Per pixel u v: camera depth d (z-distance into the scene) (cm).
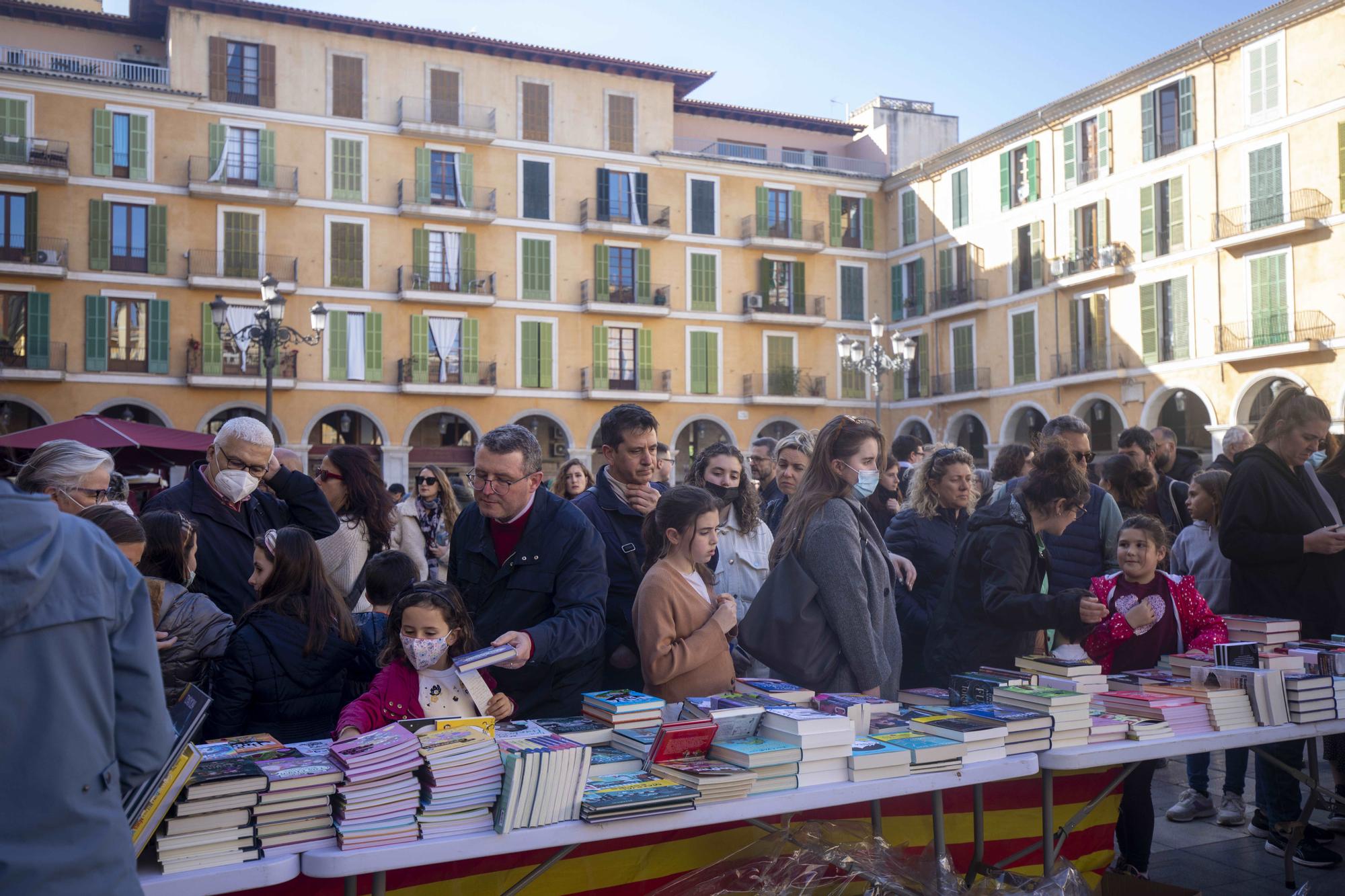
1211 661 391
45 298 2419
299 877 278
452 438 2980
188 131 2561
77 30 2675
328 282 2672
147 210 2523
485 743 259
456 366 2800
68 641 181
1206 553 558
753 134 3412
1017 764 317
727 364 3100
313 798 244
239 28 2627
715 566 458
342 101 2714
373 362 2706
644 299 2995
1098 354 2581
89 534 191
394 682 318
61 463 361
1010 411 2839
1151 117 2456
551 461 3067
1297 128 2147
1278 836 456
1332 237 2080
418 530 696
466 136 2777
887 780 298
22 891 170
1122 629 437
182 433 1266
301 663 354
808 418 3186
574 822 260
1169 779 611
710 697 335
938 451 494
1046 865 331
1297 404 465
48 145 2428
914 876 312
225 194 2553
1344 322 2052
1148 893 337
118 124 2511
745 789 280
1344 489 496
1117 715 367
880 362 2233
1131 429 615
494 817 257
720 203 3117
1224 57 2294
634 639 396
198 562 425
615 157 2986
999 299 2889
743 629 379
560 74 2941
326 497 489
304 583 364
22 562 174
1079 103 2630
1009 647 407
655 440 411
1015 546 396
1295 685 372
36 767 175
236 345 2581
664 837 324
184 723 231
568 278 2920
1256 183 2225
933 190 3141
